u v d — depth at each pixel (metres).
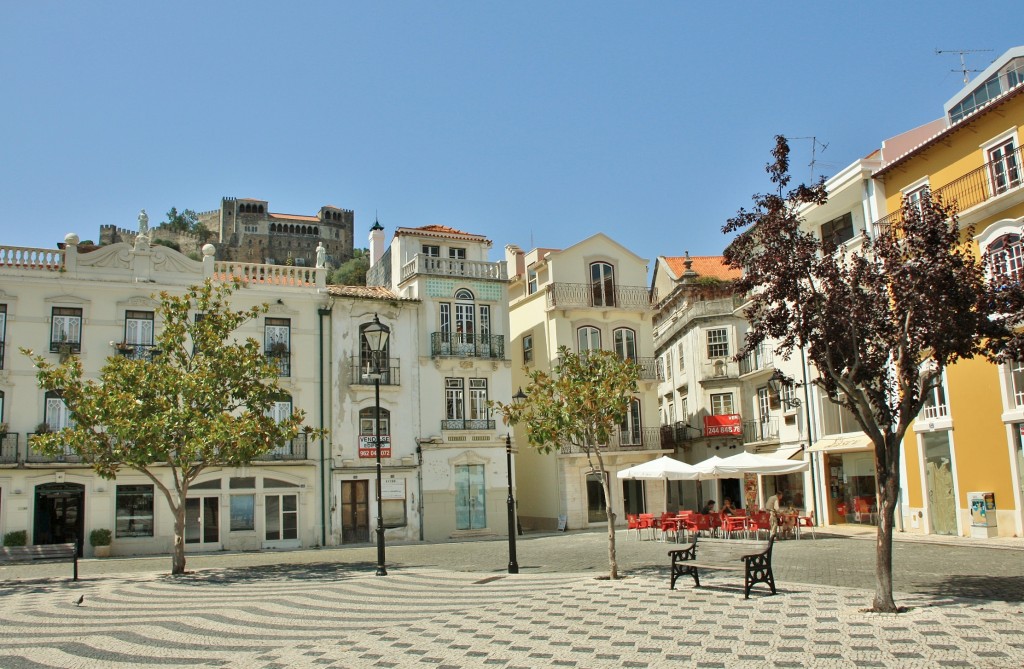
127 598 16.78
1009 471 23.47
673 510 46.28
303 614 14.05
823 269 12.99
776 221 13.23
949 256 12.26
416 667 9.61
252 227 128.38
